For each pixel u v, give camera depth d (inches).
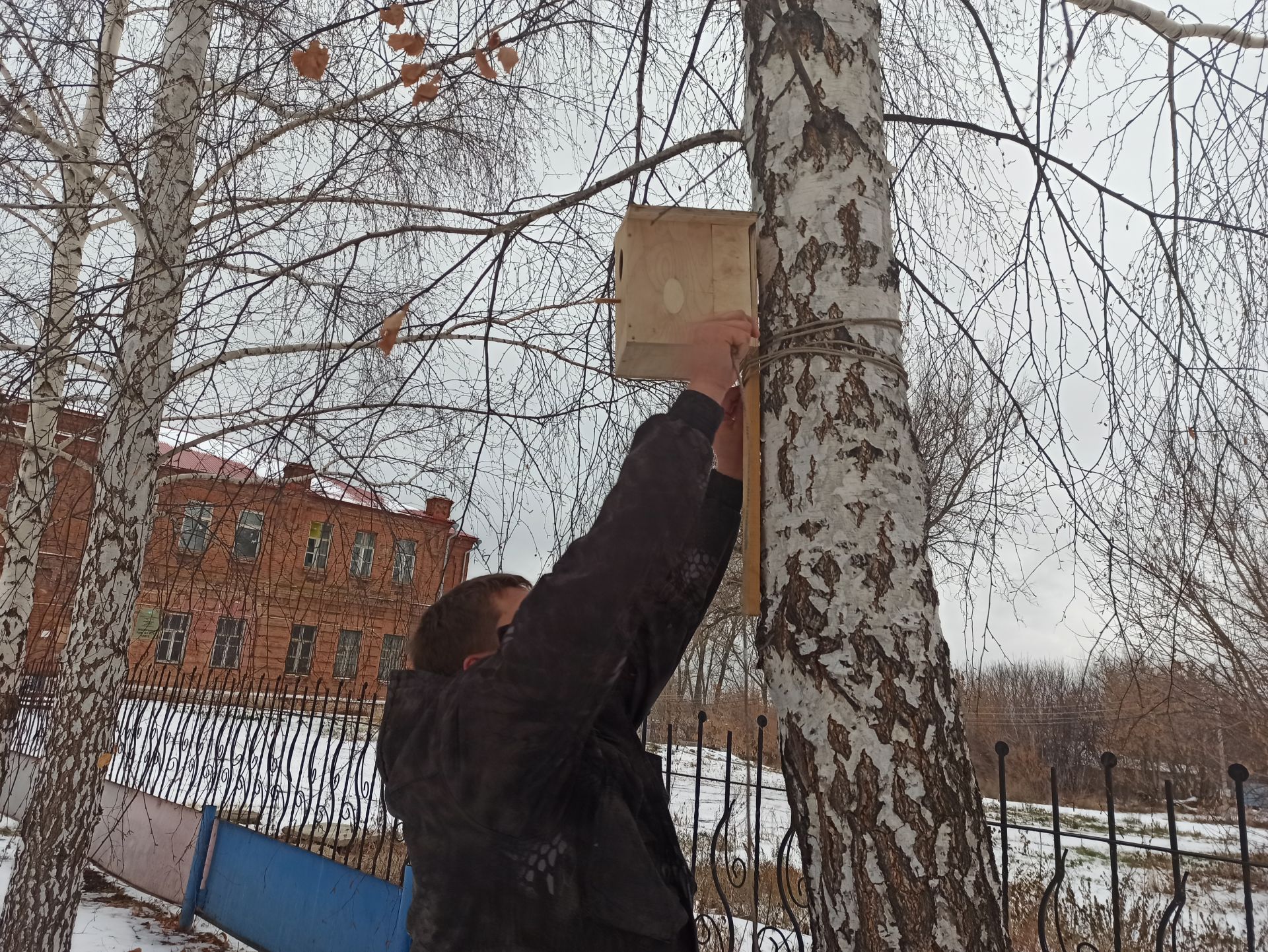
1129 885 274.2
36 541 190.4
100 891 210.7
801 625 43.6
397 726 46.9
